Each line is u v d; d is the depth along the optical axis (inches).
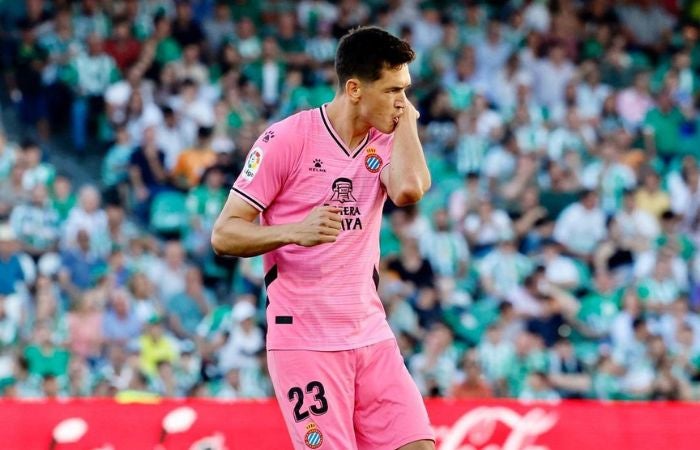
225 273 1845.5
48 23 2256.4
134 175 2009.1
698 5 2591.0
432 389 1558.8
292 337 655.1
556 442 853.8
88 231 1812.3
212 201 1913.1
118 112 2117.4
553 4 2475.4
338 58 649.0
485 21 2410.2
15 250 1748.3
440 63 2294.5
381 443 662.5
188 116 2079.2
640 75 2316.7
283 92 2192.4
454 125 2137.1
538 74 2284.7
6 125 2174.0
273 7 2375.7
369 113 642.8
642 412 858.1
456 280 1831.9
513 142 2086.6
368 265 662.5
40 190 1846.7
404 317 1686.8
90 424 849.5
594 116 2231.8
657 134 2256.4
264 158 646.5
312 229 617.6
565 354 1636.3
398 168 643.5
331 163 652.1
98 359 1603.1
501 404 859.4
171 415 856.9
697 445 855.7
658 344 1685.5
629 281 1892.2
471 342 1692.9
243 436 856.3
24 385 1536.7
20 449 839.1
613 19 2497.5
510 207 2026.3
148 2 2298.2
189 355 1608.0
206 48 2237.9
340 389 653.9
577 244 1946.4
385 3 2395.4
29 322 1663.4
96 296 1644.9
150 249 1798.7
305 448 650.2
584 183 2076.8
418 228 1854.1
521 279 1828.2
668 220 1987.0
